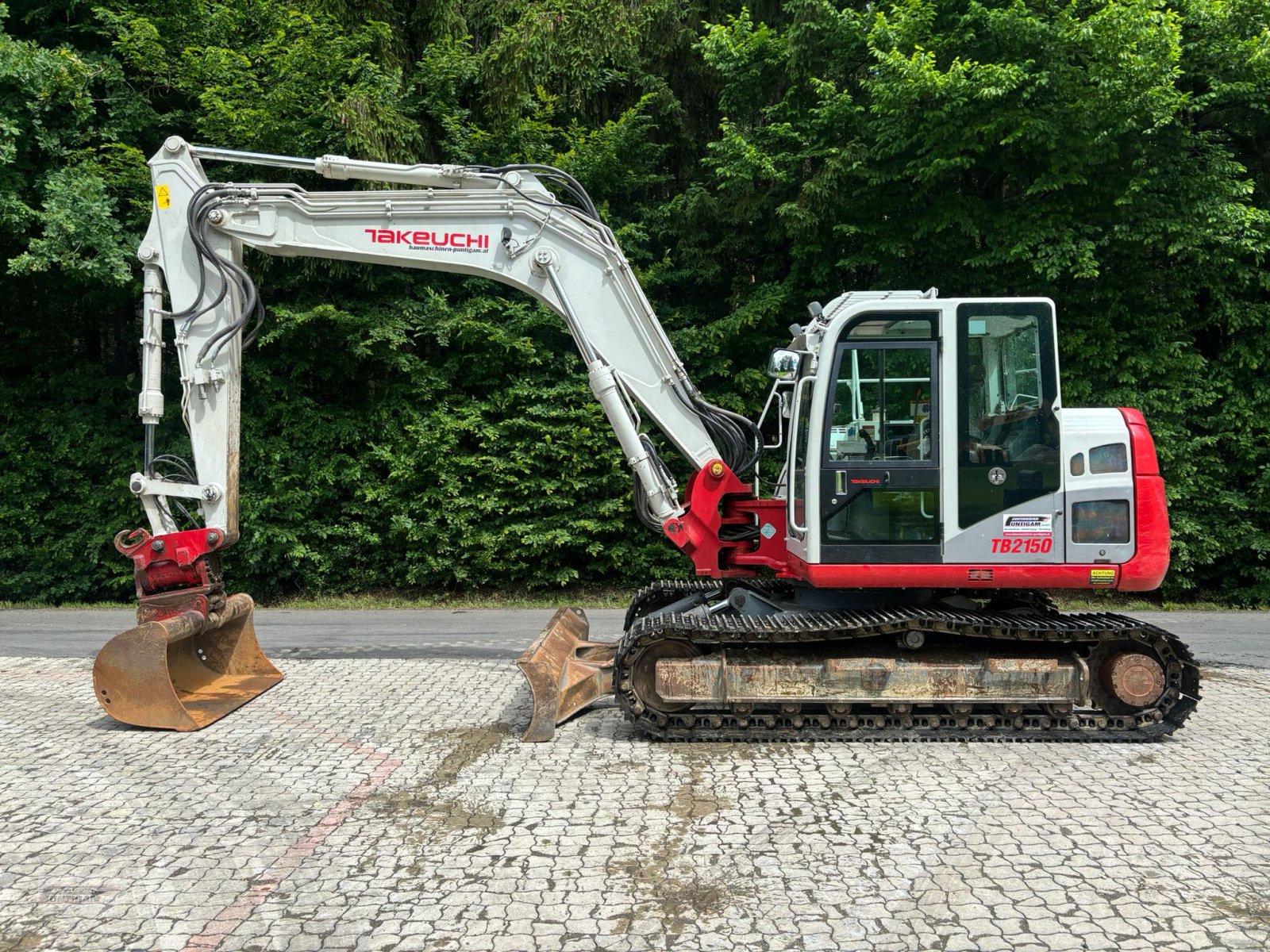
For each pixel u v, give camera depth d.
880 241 10.77
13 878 3.69
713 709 5.63
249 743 5.46
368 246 6.38
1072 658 5.31
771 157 11.11
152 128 11.30
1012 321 5.34
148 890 3.58
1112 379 11.13
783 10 12.37
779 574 6.34
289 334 10.93
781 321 12.03
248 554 11.21
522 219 6.33
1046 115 9.86
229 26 11.25
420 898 3.50
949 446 5.32
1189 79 10.55
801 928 3.26
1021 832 4.08
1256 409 10.88
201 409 6.32
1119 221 10.34
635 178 12.18
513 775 4.86
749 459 6.55
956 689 5.32
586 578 12.07
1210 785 4.68
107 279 10.16
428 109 11.66
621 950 3.12
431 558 11.43
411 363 11.36
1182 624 9.88
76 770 4.97
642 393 6.39
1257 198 11.18
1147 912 3.36
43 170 10.74
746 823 4.19
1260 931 3.23
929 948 3.12
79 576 11.84
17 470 11.66
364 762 5.08
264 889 3.58
